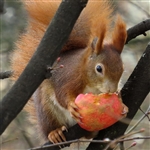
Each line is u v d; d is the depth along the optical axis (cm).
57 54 649
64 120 997
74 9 632
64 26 638
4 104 636
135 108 852
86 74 931
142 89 853
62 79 961
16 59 1064
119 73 891
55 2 1017
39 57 643
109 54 914
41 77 645
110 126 855
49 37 643
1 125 634
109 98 793
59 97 959
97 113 785
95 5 1046
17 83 642
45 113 997
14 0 1573
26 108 1103
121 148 804
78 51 1009
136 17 1683
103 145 849
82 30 1054
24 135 1448
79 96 816
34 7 1020
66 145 898
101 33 920
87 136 928
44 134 1021
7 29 1552
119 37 935
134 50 1543
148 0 1723
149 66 855
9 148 1530
